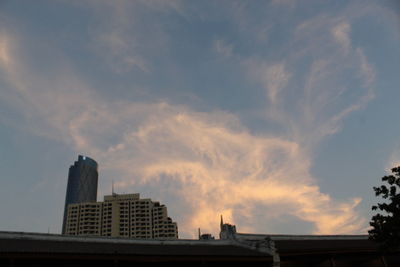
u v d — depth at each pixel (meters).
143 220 195.88
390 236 27.12
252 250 34.16
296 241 40.03
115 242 33.28
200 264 31.14
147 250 29.50
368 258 38.44
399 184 27.12
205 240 37.62
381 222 27.48
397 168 27.58
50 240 30.73
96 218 199.50
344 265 37.34
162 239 35.41
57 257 24.62
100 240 32.94
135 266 29.09
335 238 43.62
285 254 33.00
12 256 23.30
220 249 33.53
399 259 38.91
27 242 28.25
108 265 28.02
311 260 36.50
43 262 26.02
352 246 36.00
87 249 27.22
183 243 36.16
